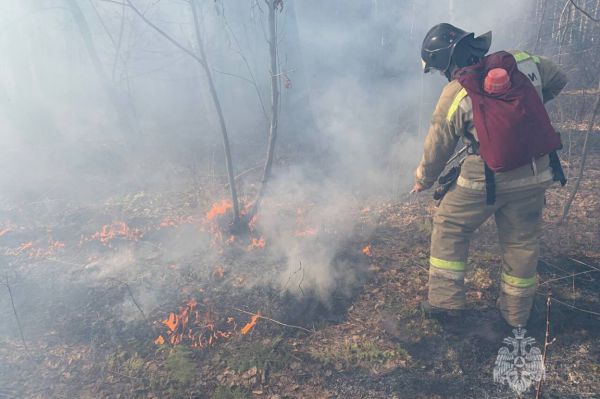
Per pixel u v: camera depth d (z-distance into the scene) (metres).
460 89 2.43
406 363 2.61
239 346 2.83
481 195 2.53
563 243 3.55
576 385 2.39
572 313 2.85
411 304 3.05
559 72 2.53
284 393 2.49
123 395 2.58
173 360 2.71
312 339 2.85
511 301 2.66
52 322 3.21
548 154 2.48
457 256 2.72
